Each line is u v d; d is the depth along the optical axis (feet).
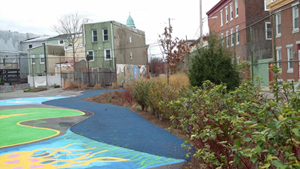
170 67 49.39
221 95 14.28
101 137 24.54
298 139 7.52
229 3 106.52
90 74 102.42
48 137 24.61
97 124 30.22
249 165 9.50
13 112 40.19
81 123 30.94
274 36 38.70
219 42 32.50
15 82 124.16
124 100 51.62
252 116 9.89
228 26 108.88
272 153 7.78
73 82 96.94
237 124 8.63
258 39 54.49
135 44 139.74
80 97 63.82
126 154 19.57
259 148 7.00
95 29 118.32
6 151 20.21
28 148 21.02
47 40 174.19
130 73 130.52
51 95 72.95
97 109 42.45
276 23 52.75
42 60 142.31
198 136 11.78
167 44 48.78
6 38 179.63
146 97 36.50
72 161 18.02
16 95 75.00
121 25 124.88
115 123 30.55
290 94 11.65
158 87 32.40
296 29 46.60
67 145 21.99
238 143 8.13
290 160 6.84
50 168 16.63
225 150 11.37
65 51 145.28
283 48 50.70
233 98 13.61
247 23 93.40
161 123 29.96
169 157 18.65
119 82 110.42
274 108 9.16
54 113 38.88
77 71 103.24
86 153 19.83
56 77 117.39
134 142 22.61
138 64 142.61
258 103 12.80
